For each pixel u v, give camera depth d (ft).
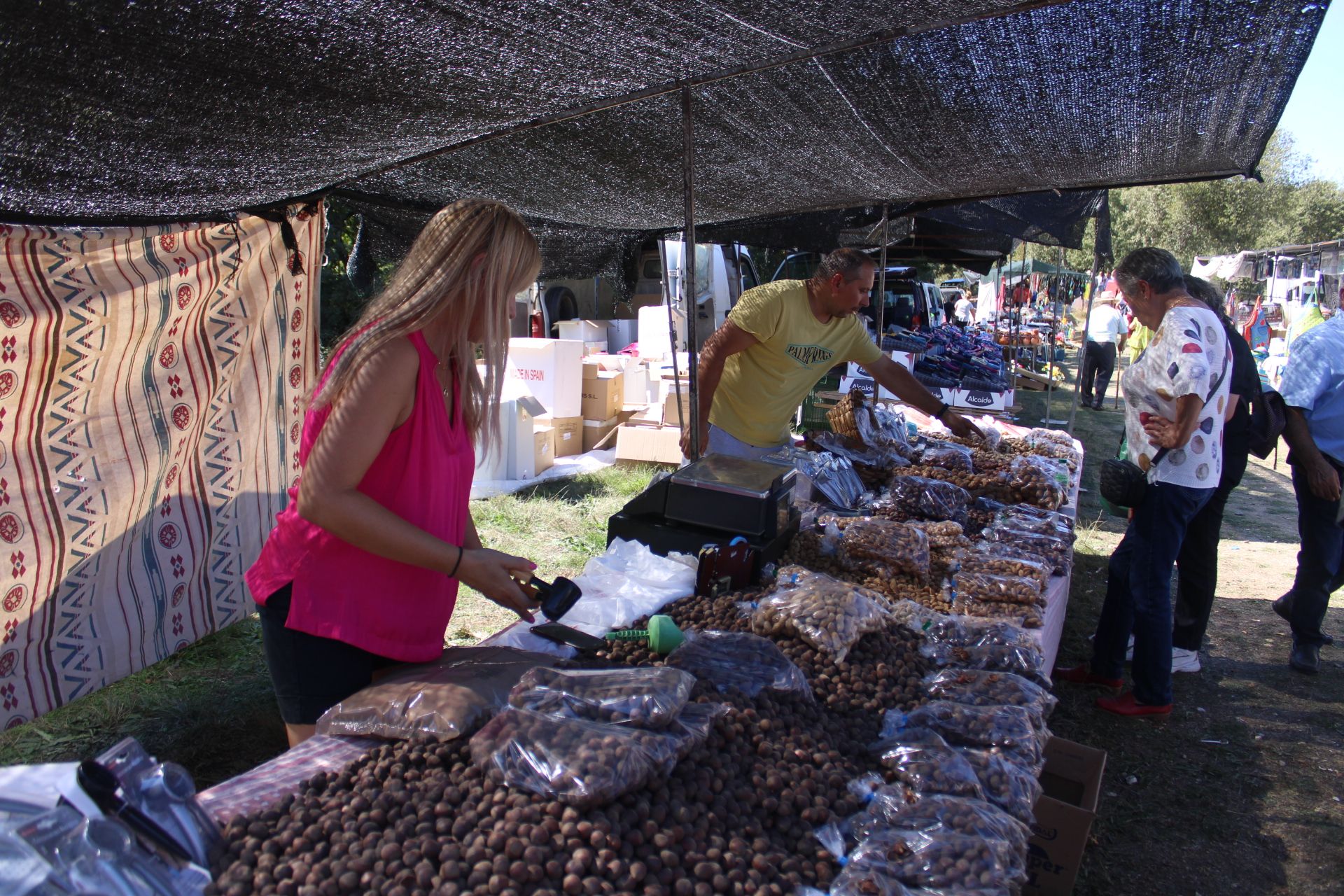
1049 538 10.14
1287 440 12.42
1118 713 11.69
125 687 11.17
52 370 9.18
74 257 9.18
